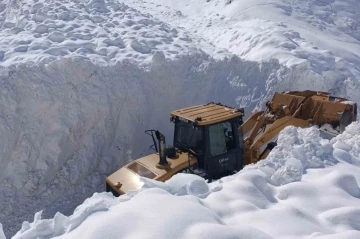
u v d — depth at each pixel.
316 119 8.76
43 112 8.37
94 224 3.54
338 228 3.79
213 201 4.19
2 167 7.57
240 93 10.66
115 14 15.94
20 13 14.24
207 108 7.70
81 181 8.38
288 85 10.69
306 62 11.05
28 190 7.71
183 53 11.82
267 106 9.15
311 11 25.36
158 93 10.24
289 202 4.27
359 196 4.38
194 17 23.61
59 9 14.65
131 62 10.38
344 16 26.12
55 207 7.62
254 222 3.81
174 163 6.91
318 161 5.21
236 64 11.17
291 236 3.58
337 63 13.21
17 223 7.13
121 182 6.68
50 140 8.18
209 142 6.98
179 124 7.55
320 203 4.20
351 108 8.59
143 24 15.30
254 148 7.86
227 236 3.22
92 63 9.45
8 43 11.27
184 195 4.35
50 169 8.02
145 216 3.54
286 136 5.77
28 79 8.47
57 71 8.88
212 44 16.05
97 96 9.09
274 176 4.77
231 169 7.37
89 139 8.78
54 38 11.93
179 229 3.33
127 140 9.38
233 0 25.72
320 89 11.22
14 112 8.00
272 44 14.49
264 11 23.31
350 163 5.30
